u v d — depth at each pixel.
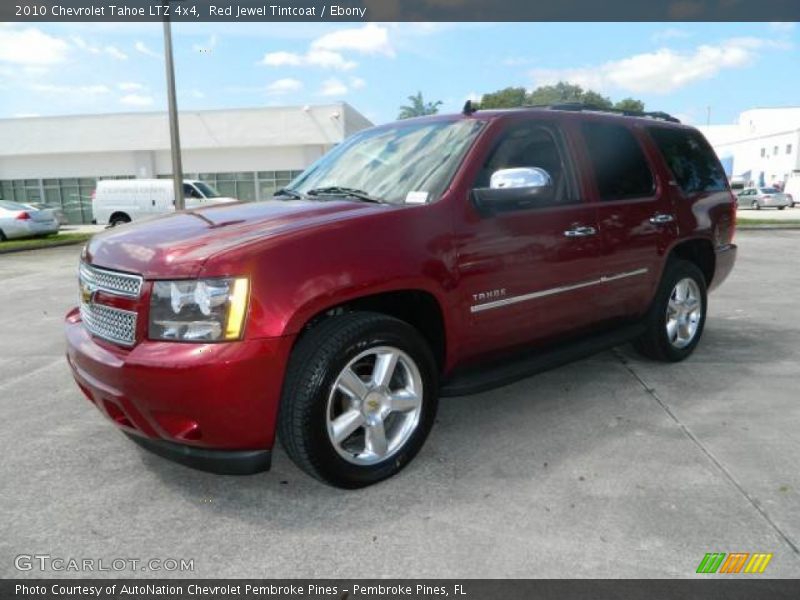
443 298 3.21
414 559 2.51
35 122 34.62
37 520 2.82
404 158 3.71
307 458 2.84
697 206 4.91
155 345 2.68
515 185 3.16
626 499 2.92
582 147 4.08
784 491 2.98
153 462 3.38
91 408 4.23
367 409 3.02
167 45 17.92
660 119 5.04
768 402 4.13
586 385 4.50
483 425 3.82
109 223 24.33
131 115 34.00
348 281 2.83
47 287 9.65
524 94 66.56
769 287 8.71
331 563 2.49
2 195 36.25
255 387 2.64
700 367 4.89
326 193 3.72
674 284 4.74
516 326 3.64
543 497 2.95
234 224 3.07
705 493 2.96
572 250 3.85
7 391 4.61
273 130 33.25
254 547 2.61
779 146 53.97
